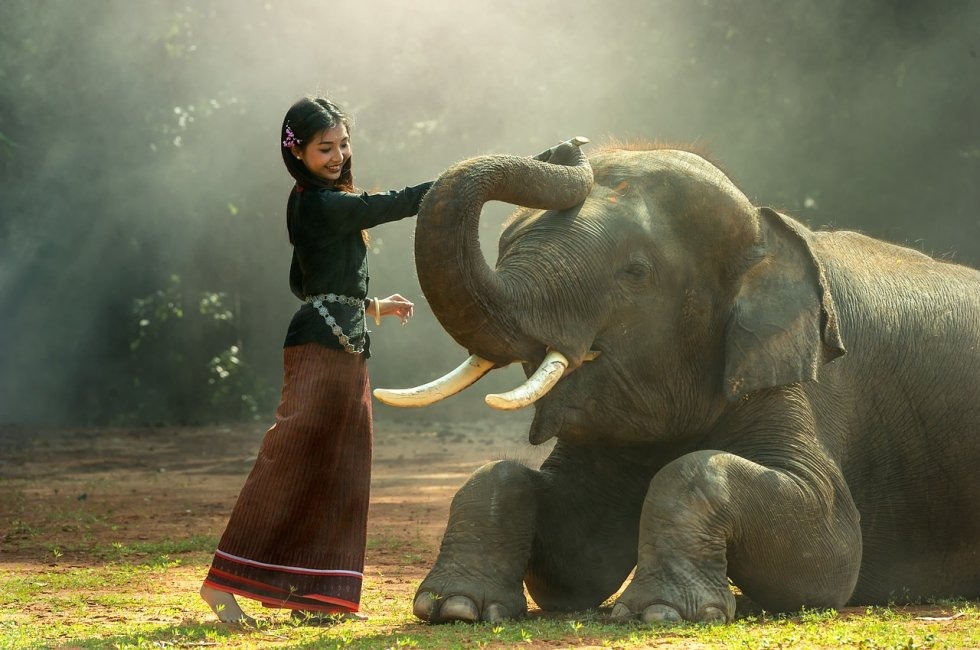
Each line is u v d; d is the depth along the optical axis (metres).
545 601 10.09
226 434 37.28
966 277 11.50
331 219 8.66
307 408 8.73
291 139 8.82
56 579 11.95
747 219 9.57
